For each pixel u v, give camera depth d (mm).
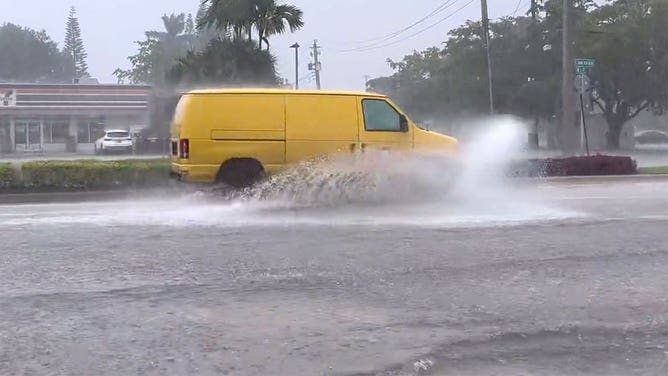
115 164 17484
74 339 5609
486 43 35406
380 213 12258
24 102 49531
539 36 45688
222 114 13734
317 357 5215
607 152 40469
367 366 5043
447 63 48938
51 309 6383
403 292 6926
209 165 13680
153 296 6797
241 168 13805
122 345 5473
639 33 43531
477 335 5672
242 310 6355
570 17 27047
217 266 8023
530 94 45188
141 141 42094
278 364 5086
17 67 86875
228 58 23500
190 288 7082
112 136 42750
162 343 5516
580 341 5559
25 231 10383
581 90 24609
